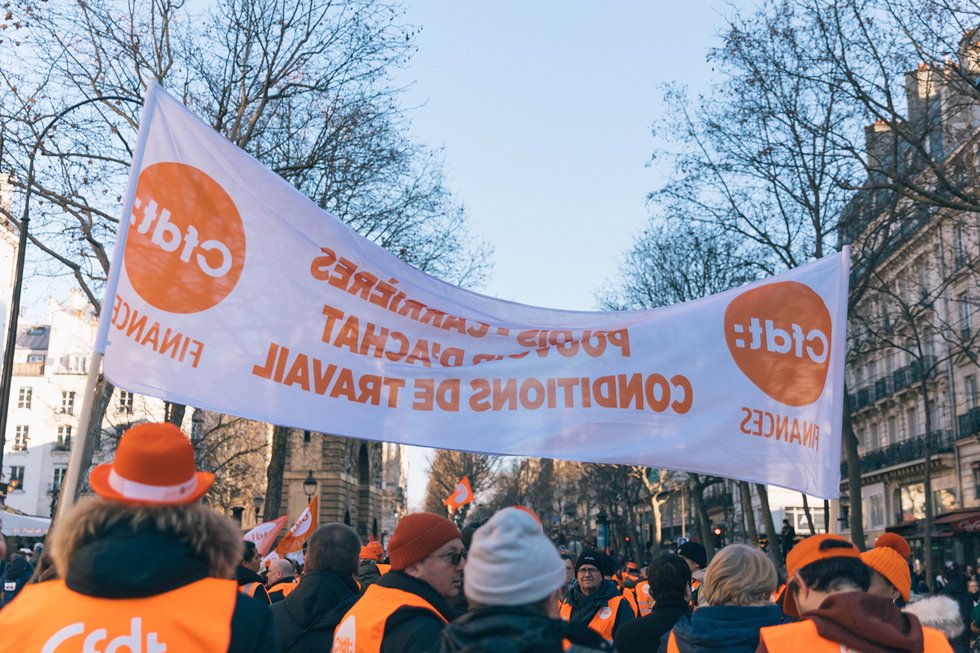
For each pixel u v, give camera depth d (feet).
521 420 19.42
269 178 18.66
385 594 13.92
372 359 19.02
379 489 221.25
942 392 141.49
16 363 252.21
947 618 17.21
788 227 86.17
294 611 16.84
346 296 18.99
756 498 217.15
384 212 87.04
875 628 10.53
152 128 18.03
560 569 9.27
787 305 20.89
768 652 10.82
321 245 18.90
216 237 18.29
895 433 163.53
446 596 14.37
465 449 19.06
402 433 18.83
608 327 20.10
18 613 9.20
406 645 13.08
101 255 71.56
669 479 227.61
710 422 20.11
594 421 19.60
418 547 14.07
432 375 19.24
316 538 17.46
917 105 67.72
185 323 17.83
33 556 68.90
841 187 64.34
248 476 157.17
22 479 243.40
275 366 18.35
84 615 8.96
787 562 12.25
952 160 66.80
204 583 9.34
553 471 307.99
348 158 80.38
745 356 20.52
